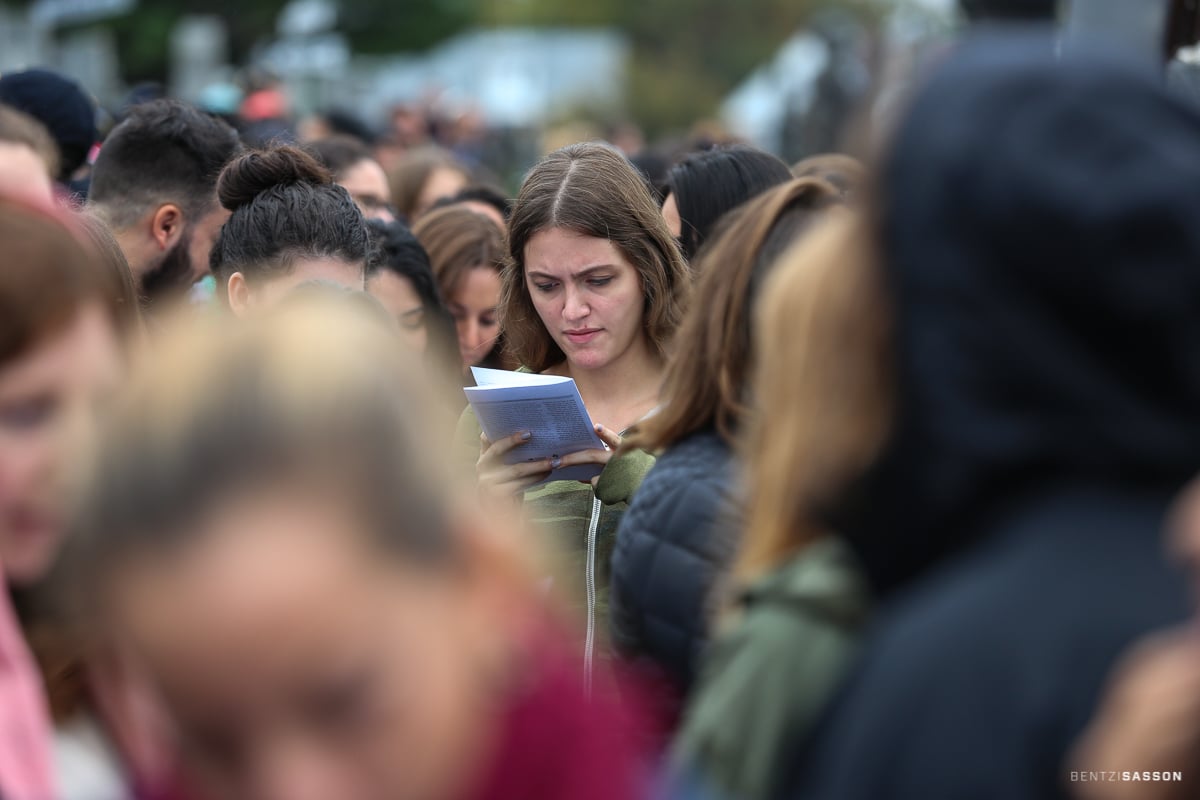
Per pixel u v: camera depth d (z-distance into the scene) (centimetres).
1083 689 286
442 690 275
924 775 290
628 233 812
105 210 938
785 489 364
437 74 8612
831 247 358
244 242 825
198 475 256
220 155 987
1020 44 329
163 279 972
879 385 335
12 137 521
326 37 7781
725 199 934
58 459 358
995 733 288
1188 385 295
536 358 879
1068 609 292
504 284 880
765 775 354
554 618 346
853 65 3678
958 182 305
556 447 780
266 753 262
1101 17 858
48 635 368
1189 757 276
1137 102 306
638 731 360
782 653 360
